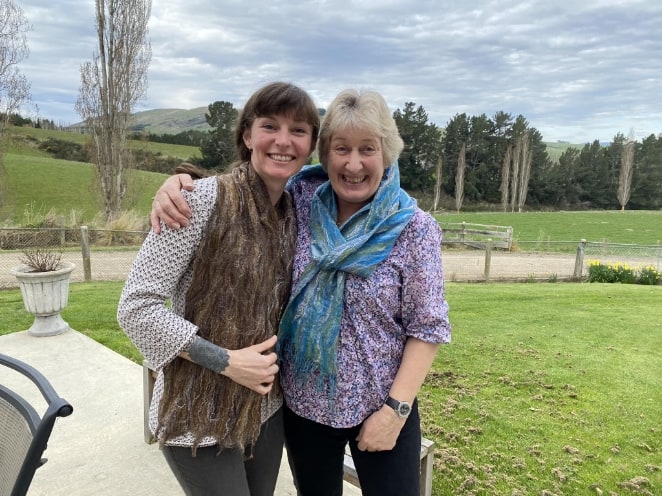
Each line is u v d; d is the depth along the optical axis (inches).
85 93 648.4
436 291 53.6
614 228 1105.4
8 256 410.3
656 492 101.0
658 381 162.1
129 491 91.8
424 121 1974.7
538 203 2091.5
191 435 49.7
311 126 52.5
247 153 57.2
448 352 187.0
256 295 48.8
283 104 50.0
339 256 51.2
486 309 268.2
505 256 582.9
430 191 2034.9
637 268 459.2
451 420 130.5
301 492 64.9
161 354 46.5
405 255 53.1
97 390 132.7
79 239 496.7
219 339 48.1
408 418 58.5
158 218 46.8
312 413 56.6
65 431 111.9
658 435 125.4
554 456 113.7
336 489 64.1
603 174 2071.9
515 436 122.9
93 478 95.2
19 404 48.8
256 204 50.4
